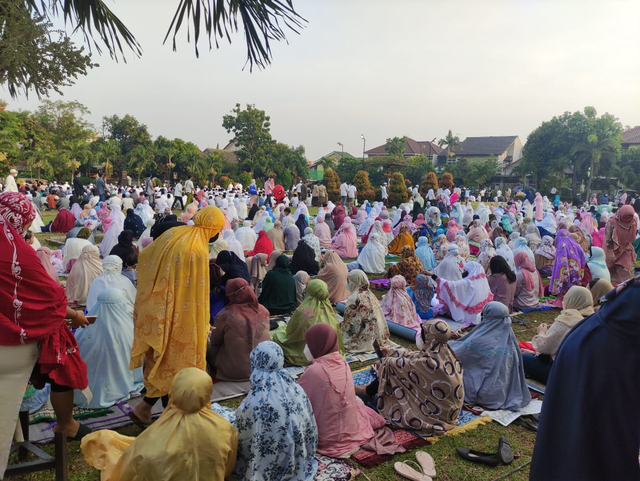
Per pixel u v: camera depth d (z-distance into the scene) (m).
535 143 46.16
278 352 3.21
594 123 41.75
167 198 23.70
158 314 3.52
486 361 4.55
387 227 14.57
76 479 3.22
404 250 8.57
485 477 3.48
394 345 5.98
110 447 2.91
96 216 13.68
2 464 2.63
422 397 4.12
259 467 3.02
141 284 3.61
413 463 3.60
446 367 4.05
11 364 2.69
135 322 3.62
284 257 7.13
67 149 45.84
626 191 41.81
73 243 8.74
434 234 14.89
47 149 44.09
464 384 4.61
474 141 64.69
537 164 45.66
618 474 2.38
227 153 65.19
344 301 7.55
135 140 52.25
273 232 12.83
